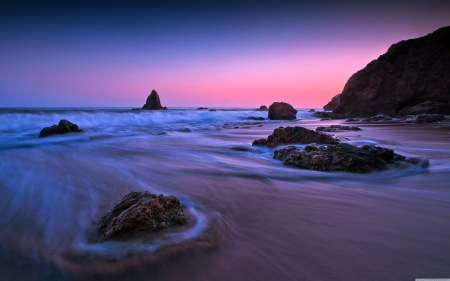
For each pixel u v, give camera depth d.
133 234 2.81
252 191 4.81
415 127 17.31
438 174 5.83
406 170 6.18
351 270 2.31
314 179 5.65
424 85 28.23
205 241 2.79
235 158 8.44
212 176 5.97
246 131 19.48
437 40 29.34
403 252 2.59
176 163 7.57
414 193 4.61
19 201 4.21
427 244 2.74
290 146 8.22
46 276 2.28
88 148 10.54
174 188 5.01
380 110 30.34
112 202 4.23
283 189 4.94
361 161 6.30
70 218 3.58
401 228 3.16
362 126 19.03
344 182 5.43
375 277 2.21
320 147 7.37
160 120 28.72
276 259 2.49
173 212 3.23
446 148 9.11
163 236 2.82
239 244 2.78
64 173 6.21
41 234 3.09
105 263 2.42
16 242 2.87
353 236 2.96
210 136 15.73
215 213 3.66
